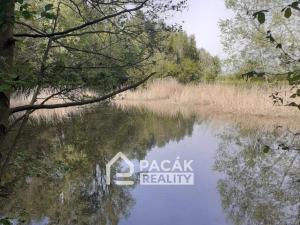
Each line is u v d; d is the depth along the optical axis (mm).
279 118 13945
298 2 1728
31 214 4816
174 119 14867
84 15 2758
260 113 14781
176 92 22797
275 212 5078
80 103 1610
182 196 5766
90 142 9523
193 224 4719
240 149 9070
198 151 8938
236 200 5535
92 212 5031
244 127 12336
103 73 2240
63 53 2406
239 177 6734
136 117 15180
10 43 1454
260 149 8984
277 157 8133
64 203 5238
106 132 11203
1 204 5043
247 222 4742
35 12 1525
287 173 6910
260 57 15047
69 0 2705
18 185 5223
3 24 1395
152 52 2848
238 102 15875
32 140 8703
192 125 13242
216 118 15000
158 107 19359
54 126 11672
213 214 5062
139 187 6215
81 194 5645
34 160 5434
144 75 2924
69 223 4625
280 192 5852
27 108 1547
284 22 14156
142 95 23391
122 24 2684
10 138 6969
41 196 5309
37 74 1895
